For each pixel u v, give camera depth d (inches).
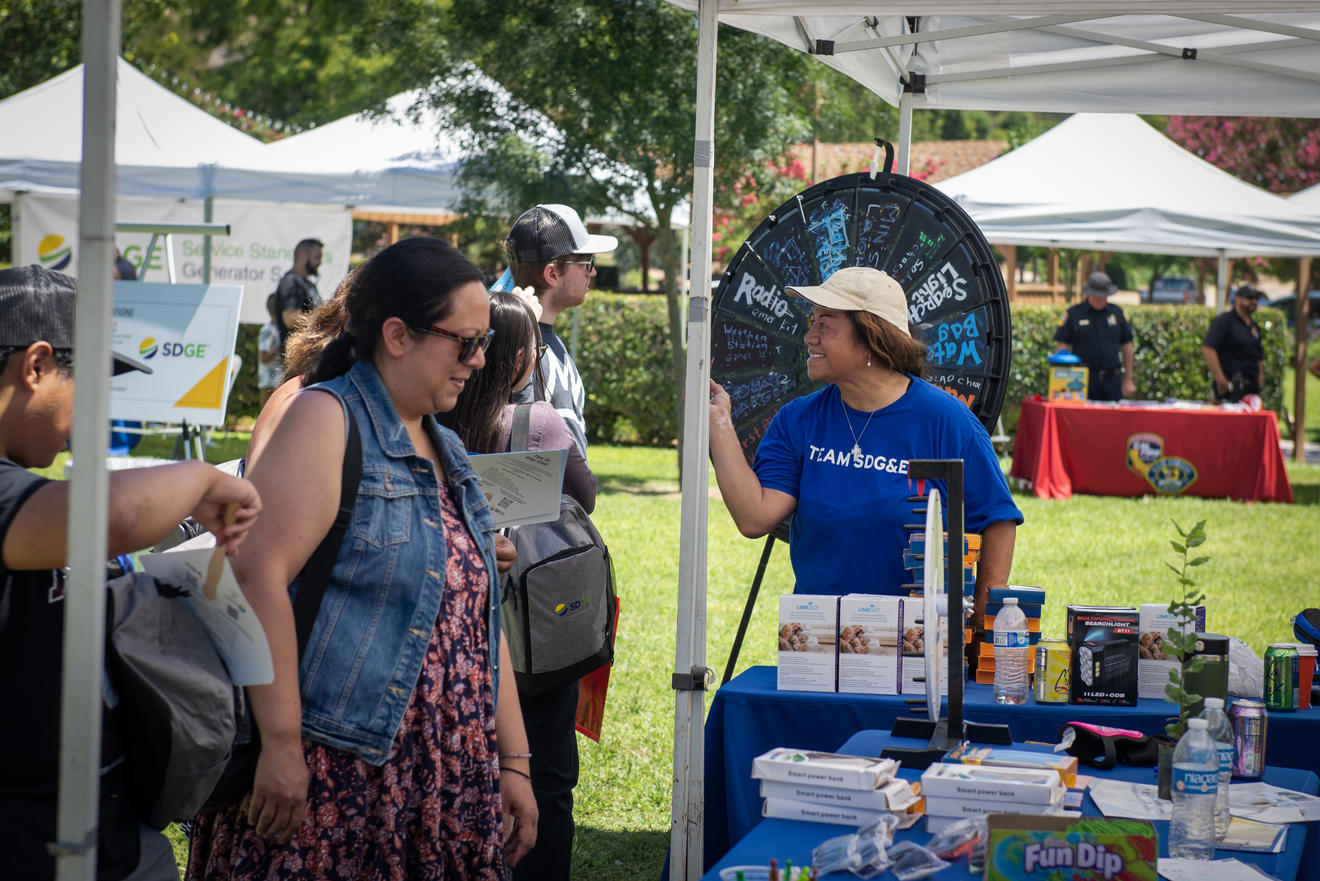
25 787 68.7
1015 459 455.5
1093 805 89.0
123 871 74.8
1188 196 442.6
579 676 118.2
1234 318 472.4
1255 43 154.9
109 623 71.6
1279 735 110.7
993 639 115.6
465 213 422.9
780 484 130.4
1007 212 433.4
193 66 1088.2
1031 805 78.9
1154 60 163.3
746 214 583.8
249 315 478.6
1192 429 431.5
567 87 383.2
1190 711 93.8
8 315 68.6
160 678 71.7
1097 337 460.1
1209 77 166.4
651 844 158.1
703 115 107.3
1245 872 77.4
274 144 452.8
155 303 262.5
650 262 809.5
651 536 351.9
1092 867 70.1
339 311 103.8
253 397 552.1
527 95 395.2
